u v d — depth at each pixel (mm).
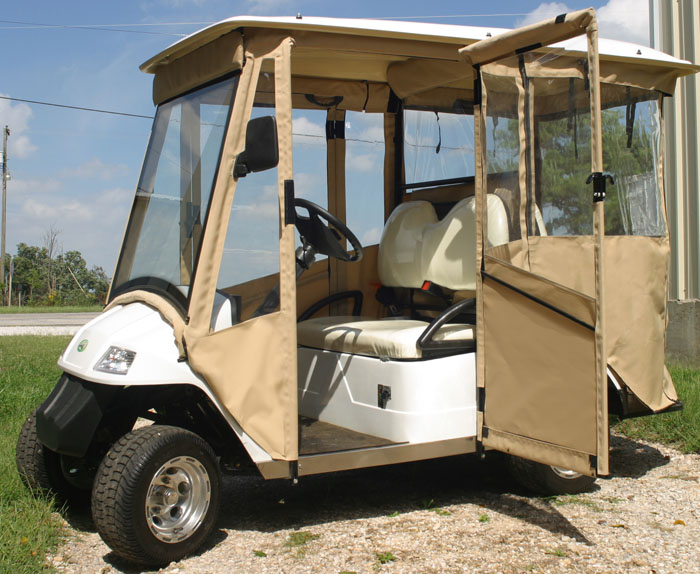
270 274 3312
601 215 3082
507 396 3516
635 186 4230
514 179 3568
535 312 3373
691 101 7117
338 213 4895
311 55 4281
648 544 3266
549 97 3471
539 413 3361
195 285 3195
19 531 3250
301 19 3387
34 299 36938
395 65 4660
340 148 4898
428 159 4906
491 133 3615
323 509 3809
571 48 3422
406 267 4633
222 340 3186
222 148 3312
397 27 3586
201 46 3586
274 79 3301
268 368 3246
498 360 3562
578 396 3191
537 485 3893
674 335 7305
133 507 2967
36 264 40406
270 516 3707
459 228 4332
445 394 3637
